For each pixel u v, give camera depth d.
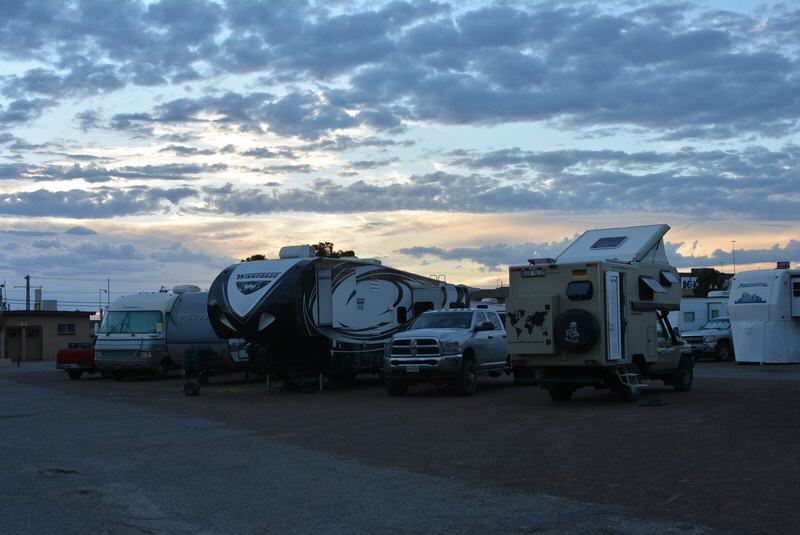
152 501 8.29
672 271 19.66
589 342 16.50
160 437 12.97
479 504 8.02
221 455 11.13
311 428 13.91
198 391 21.45
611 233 19.59
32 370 38.50
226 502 8.23
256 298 20.95
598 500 8.11
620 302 17.23
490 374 21.98
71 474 9.81
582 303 16.89
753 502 7.88
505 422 14.20
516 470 9.76
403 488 8.83
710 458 10.19
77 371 29.59
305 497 8.43
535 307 17.16
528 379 17.28
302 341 21.69
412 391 21.33
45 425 14.70
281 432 13.45
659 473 9.36
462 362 19.34
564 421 14.11
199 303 27.78
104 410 17.41
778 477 8.98
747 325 30.48
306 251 22.30
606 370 16.97
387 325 24.39
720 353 34.50
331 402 18.77
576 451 10.95
